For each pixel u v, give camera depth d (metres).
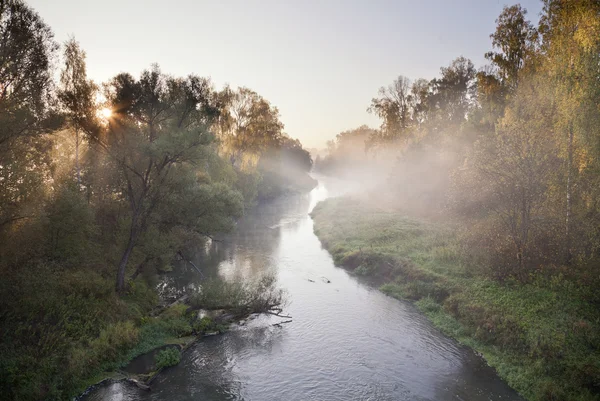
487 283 22.08
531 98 23.31
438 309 22.16
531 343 15.98
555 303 18.11
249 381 15.83
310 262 34.38
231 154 59.25
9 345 14.76
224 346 18.88
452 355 17.55
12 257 17.84
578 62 19.28
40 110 17.72
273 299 23.20
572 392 13.21
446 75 56.19
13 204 17.34
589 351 14.59
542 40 28.16
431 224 39.16
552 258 21.39
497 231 25.45
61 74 19.64
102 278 21.14
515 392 14.46
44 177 20.95
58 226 19.81
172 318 20.83
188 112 21.81
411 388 15.09
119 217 27.00
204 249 39.19
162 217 25.09
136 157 22.17
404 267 27.78
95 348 16.27
